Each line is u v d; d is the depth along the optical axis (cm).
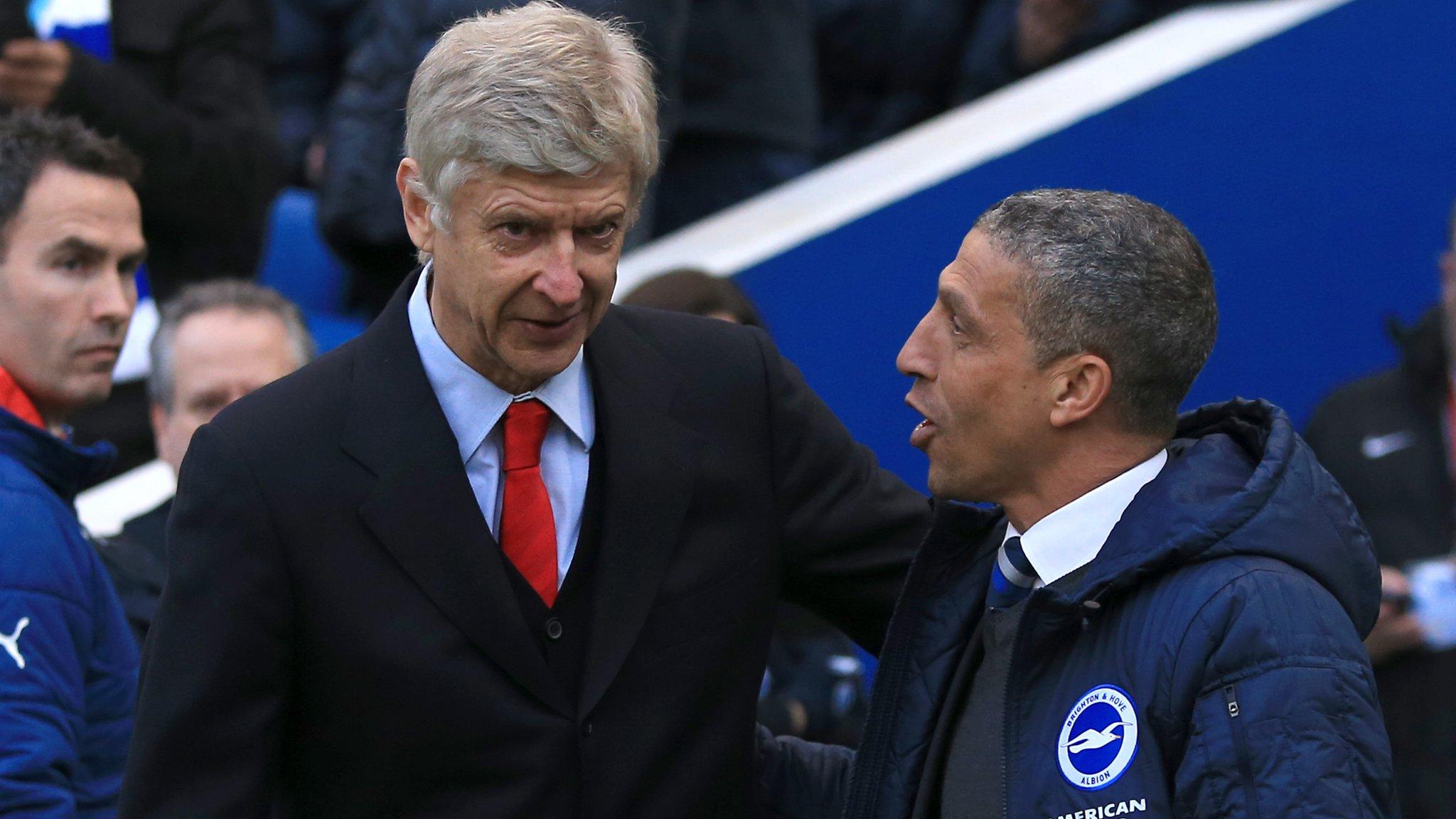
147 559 856
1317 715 519
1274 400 1341
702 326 654
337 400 587
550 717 579
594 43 534
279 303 920
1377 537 1057
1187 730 538
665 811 595
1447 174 1342
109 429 1196
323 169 1202
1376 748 523
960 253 599
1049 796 559
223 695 559
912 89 1697
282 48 1692
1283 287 1339
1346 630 539
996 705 599
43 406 766
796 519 650
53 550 671
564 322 550
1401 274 1345
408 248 1202
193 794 555
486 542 580
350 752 575
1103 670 559
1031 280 575
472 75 524
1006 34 1620
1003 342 582
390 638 569
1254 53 1330
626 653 589
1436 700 970
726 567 618
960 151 1327
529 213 529
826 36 1675
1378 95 1339
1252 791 517
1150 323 570
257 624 563
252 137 1182
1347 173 1340
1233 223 1334
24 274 743
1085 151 1316
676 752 603
